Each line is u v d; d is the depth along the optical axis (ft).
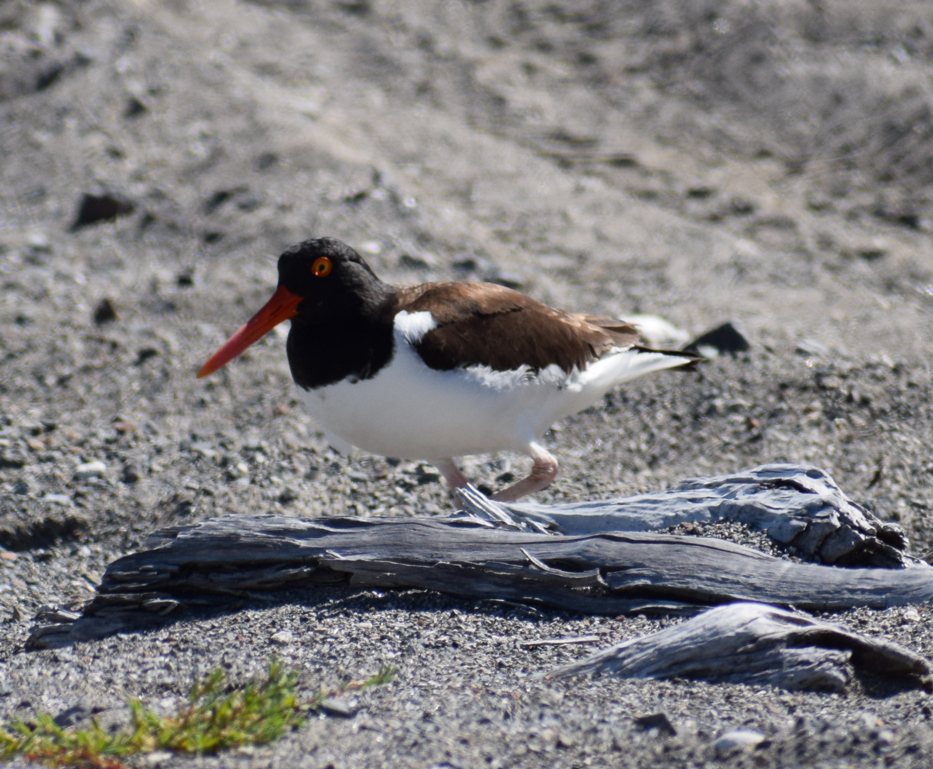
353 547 25.72
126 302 47.78
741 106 69.87
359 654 22.84
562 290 49.55
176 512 34.45
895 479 34.14
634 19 79.82
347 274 28.48
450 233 52.85
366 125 64.85
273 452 37.55
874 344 42.98
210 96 63.57
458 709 20.08
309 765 17.71
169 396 41.39
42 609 27.94
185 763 17.84
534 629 23.89
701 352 42.78
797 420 37.83
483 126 67.56
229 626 24.53
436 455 30.09
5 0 70.03
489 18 81.92
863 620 23.68
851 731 18.42
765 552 26.27
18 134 60.70
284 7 82.33
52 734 18.99
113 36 68.74
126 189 55.52
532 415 30.17
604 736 18.88
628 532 25.85
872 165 63.21
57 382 42.52
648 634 22.50
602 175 61.82
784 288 49.73
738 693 20.66
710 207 58.44
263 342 44.37
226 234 52.29
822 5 78.79
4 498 34.81
